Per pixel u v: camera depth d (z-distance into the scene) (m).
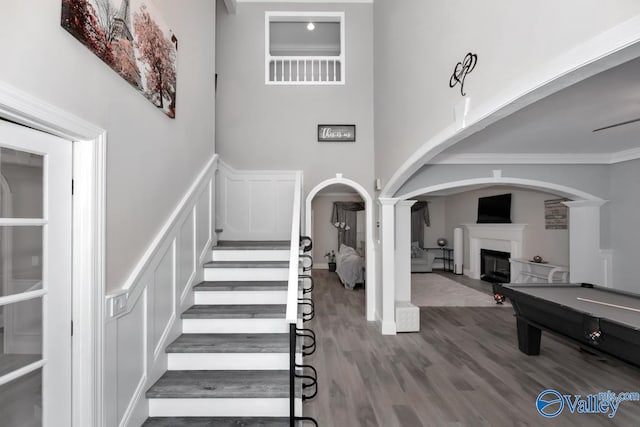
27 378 1.29
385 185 4.20
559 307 2.77
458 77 2.14
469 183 4.40
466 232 8.75
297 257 2.12
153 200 2.17
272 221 4.72
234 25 4.98
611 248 4.32
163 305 2.25
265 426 1.94
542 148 3.88
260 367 2.30
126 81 1.84
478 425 2.35
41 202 1.34
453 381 3.00
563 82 1.35
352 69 5.02
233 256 3.36
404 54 3.34
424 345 3.90
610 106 2.50
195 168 2.99
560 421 2.40
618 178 4.22
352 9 5.05
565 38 1.25
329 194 9.44
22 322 1.26
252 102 4.95
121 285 1.77
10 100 1.07
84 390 1.49
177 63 2.60
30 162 1.30
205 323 2.55
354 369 3.25
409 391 2.82
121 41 1.76
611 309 2.74
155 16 2.17
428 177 4.39
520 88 1.51
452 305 5.74
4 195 1.19
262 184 4.74
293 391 1.78
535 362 3.42
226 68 4.95
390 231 4.36
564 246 5.60
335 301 5.98
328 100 4.99
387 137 4.09
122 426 1.74
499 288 3.71
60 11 1.32
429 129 2.66
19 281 1.25
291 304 1.79
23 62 1.14
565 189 4.34
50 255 1.36
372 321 4.84
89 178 1.50
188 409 2.03
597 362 3.41
